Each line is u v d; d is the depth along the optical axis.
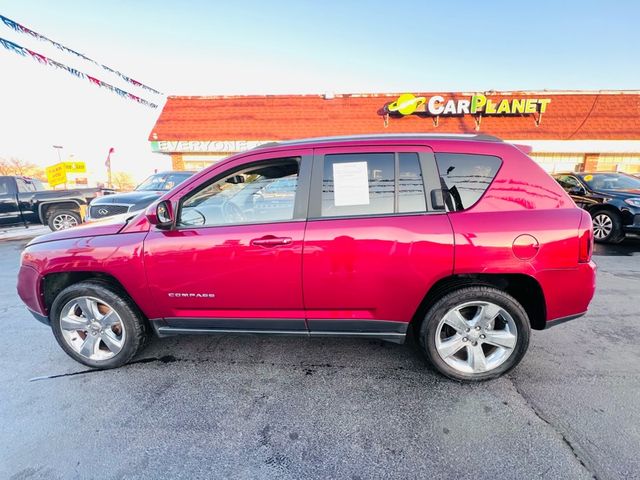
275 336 2.51
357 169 2.32
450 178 2.28
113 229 2.54
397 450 1.85
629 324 3.34
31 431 2.03
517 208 2.24
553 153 13.83
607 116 13.64
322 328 2.44
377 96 14.94
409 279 2.24
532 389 2.34
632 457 1.77
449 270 2.21
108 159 16.59
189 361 2.77
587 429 1.97
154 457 1.84
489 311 2.31
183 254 2.36
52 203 9.05
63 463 1.80
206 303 2.45
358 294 2.29
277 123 14.50
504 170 2.29
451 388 2.37
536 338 3.06
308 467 1.76
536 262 2.18
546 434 1.93
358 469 1.74
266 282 2.33
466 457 1.79
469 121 14.12
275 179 2.38
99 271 2.49
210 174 2.42
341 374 2.56
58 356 2.89
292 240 2.26
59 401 2.30
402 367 2.64
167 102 15.23
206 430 2.03
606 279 4.78
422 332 2.38
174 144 13.91
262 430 2.02
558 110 13.98
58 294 2.62
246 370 2.63
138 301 2.52
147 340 2.77
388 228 2.22
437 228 2.20
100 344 2.76
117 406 2.25
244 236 2.30
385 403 2.23
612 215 6.90
